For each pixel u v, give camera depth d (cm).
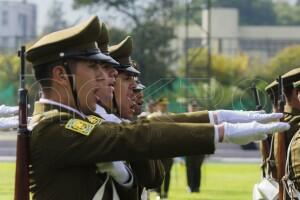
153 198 3156
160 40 9600
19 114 966
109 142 936
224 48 10194
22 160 958
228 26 13125
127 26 9612
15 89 6462
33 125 980
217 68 8988
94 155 939
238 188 4031
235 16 13200
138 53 9412
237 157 6719
